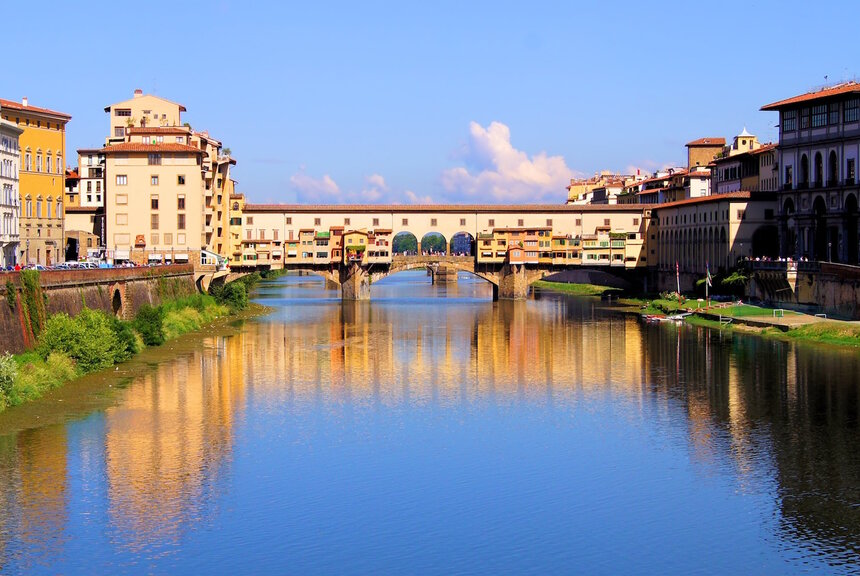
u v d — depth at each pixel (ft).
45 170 555.69
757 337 473.67
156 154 625.82
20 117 532.32
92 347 361.71
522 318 608.60
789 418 299.58
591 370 389.60
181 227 627.05
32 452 256.52
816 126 588.91
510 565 195.83
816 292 528.63
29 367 320.91
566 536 209.26
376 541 205.87
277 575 190.29
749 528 212.84
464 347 463.42
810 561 197.57
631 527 213.66
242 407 314.96
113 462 250.57
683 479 242.78
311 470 249.14
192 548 200.95
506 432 287.28
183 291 575.38
